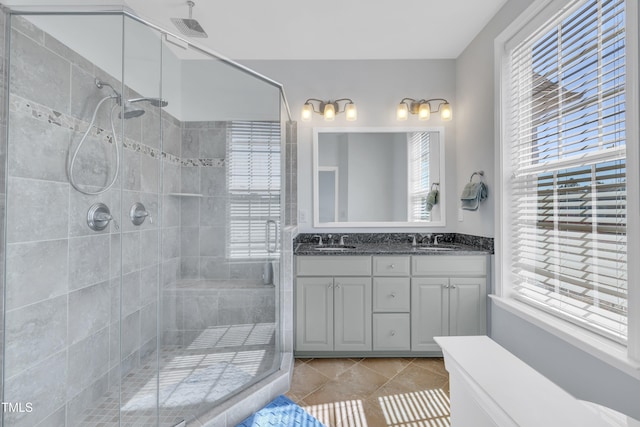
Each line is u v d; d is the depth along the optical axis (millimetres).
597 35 1488
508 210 2221
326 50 2812
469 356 669
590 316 1559
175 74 2078
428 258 2414
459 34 2572
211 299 2084
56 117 1454
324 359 2447
